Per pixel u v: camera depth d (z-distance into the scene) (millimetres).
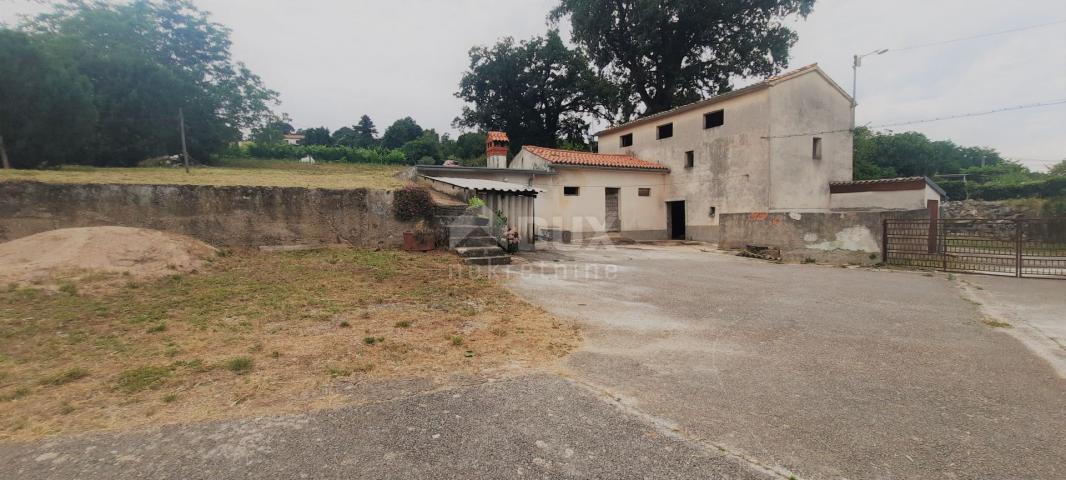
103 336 4309
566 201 16984
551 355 4176
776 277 9039
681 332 5027
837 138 17047
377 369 3689
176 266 6984
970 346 4594
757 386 3508
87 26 18375
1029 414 3051
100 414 2861
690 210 18344
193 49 22438
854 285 8211
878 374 3785
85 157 14711
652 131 20109
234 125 23047
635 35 26578
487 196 12234
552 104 33688
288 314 5191
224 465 2342
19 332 4293
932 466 2416
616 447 2582
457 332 4793
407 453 2480
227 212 8938
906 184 14852
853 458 2492
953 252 11414
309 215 9625
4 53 10227
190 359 3787
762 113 15539
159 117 16844
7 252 6434
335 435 2656
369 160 33500
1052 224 11156
